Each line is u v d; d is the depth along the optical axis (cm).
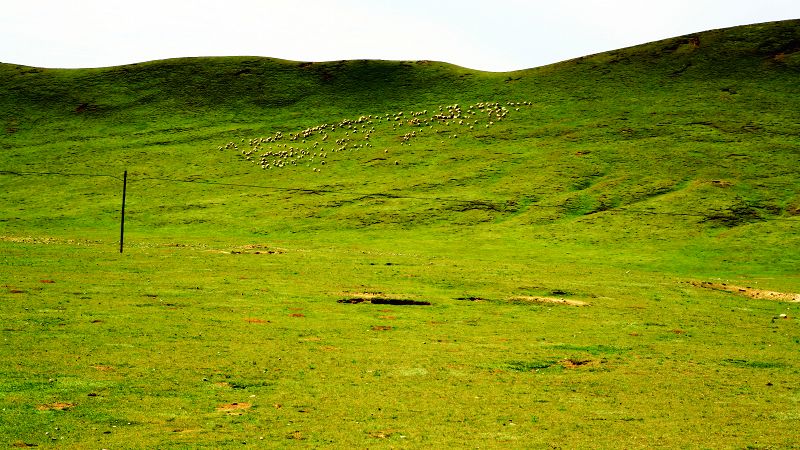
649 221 8969
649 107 14325
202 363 3030
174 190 11150
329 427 2259
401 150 12925
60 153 13138
